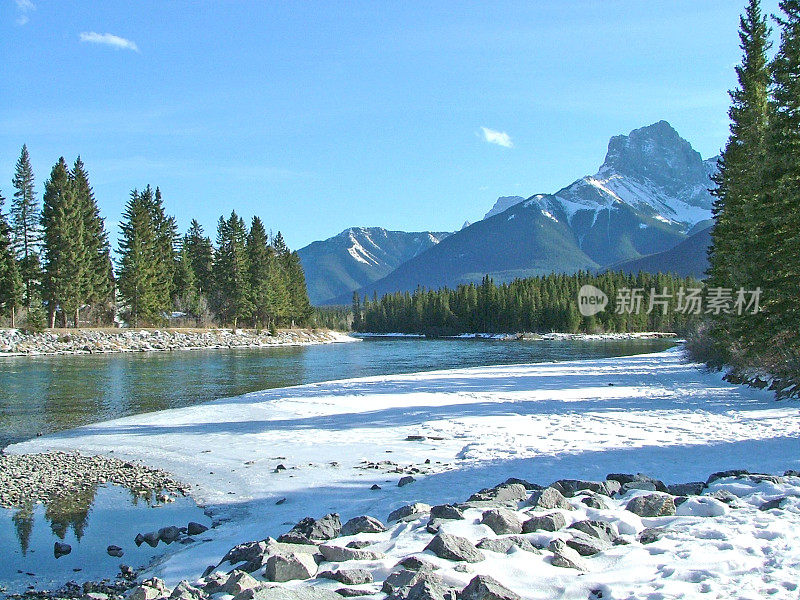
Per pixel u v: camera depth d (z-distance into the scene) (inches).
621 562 231.8
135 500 451.2
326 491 445.1
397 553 257.0
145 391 1192.8
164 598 234.2
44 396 1105.4
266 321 4077.3
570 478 423.2
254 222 3998.5
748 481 341.7
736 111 1441.9
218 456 586.9
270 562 240.4
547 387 1189.1
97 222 2881.4
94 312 2935.5
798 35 920.9
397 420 773.3
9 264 2415.1
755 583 202.5
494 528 276.1
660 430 649.6
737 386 1163.9
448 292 6402.6
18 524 400.5
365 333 6702.8
